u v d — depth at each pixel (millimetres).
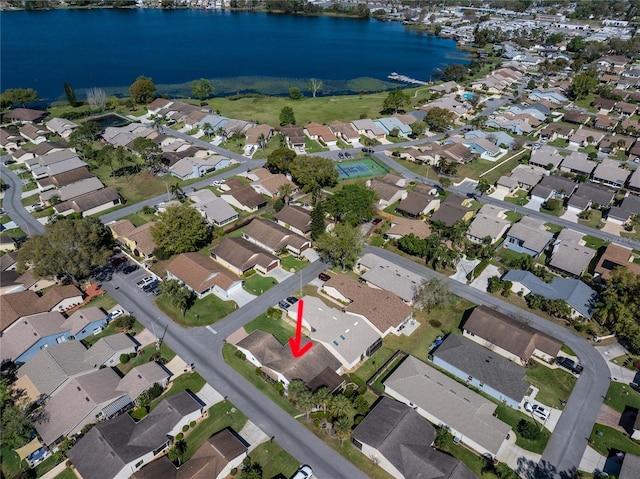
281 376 75750
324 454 66500
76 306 94188
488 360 79500
